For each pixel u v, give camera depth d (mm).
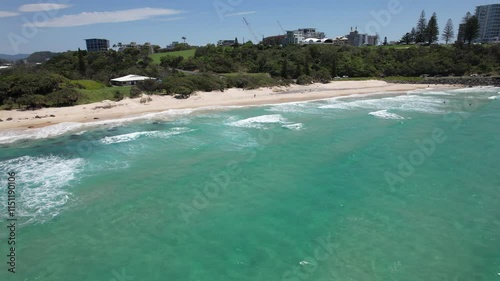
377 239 15914
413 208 18828
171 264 14336
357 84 79938
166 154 27984
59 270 13984
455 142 30609
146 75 73438
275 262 14375
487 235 16203
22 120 39375
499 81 74750
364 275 13492
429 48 100562
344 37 152125
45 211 18562
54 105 46344
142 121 40406
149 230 16859
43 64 77500
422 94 63781
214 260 14570
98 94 52312
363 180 22578
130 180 22750
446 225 17078
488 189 21031
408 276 13438
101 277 13570
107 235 16438
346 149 28812
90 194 20625
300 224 17297
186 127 37156
